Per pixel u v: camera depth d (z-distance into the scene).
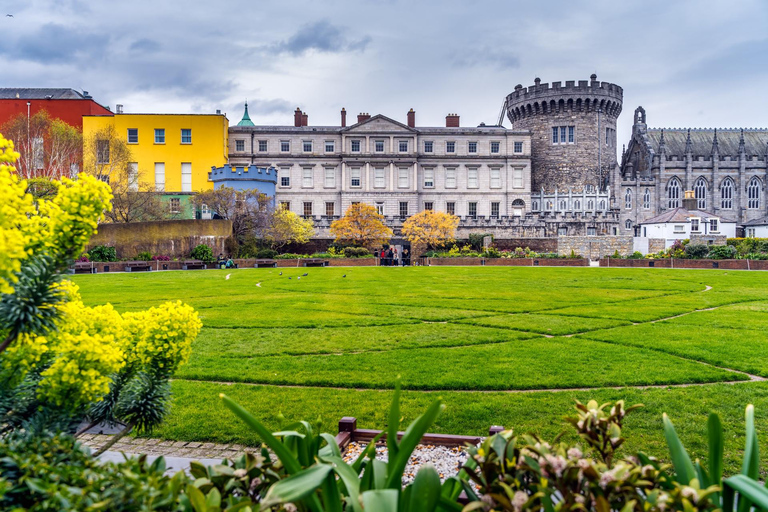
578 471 3.29
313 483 2.96
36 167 55.94
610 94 85.25
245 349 12.18
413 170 74.62
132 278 32.62
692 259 46.66
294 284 28.31
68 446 3.69
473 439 6.45
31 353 4.38
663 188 86.44
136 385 5.29
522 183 76.81
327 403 8.43
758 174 88.31
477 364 10.66
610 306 19.16
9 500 3.11
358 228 56.91
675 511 3.10
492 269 43.47
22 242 3.45
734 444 6.70
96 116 66.38
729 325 15.00
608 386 9.24
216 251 48.72
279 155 73.94
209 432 7.31
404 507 3.17
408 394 8.88
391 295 22.83
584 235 64.81
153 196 56.59
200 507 3.09
